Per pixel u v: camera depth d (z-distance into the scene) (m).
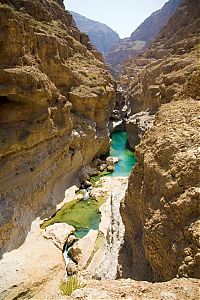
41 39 21.83
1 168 14.92
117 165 27.80
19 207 15.20
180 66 34.00
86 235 15.22
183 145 7.70
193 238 5.66
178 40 53.47
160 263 6.66
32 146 17.31
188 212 6.22
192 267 5.36
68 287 5.96
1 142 14.98
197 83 15.45
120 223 12.75
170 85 28.50
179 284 4.95
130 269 9.16
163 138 8.52
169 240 6.40
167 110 10.91
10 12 16.59
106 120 33.19
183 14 58.22
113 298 4.62
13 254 13.01
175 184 6.88
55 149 19.78
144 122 31.05
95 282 5.89
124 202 10.78
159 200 7.35
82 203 19.56
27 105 17.34
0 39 15.85
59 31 30.78
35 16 28.78
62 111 21.09
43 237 14.95
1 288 10.98
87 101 26.33
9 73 15.42
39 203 17.53
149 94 36.34
